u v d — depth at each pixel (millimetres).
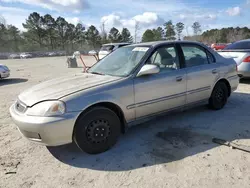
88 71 3877
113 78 3172
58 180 2449
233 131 3527
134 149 3068
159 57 3559
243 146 2951
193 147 3061
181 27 63844
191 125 3828
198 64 4047
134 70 3268
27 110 2697
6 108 5289
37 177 2514
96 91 2850
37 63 22969
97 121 2887
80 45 77062
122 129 3258
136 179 2416
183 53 3861
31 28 67250
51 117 2564
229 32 55250
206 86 4129
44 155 3006
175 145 3139
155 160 2775
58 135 2615
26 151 3125
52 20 70562
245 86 6688
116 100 2979
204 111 4508
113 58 3918
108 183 2369
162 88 3449
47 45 71188
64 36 74125
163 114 3633
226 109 4605
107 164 2732
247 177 2365
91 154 2953
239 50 6648
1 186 2365
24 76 11812
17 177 2521
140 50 3602
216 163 2650
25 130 2666
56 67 17250
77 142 2814
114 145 3170
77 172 2590
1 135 3674
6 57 42156
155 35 64250
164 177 2432
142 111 3297
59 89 2920
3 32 63250
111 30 72938
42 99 2709
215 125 3793
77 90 2820
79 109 2691
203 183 2299
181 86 3703
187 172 2500
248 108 4641
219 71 4309
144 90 3250
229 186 2236
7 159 2908
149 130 3682
